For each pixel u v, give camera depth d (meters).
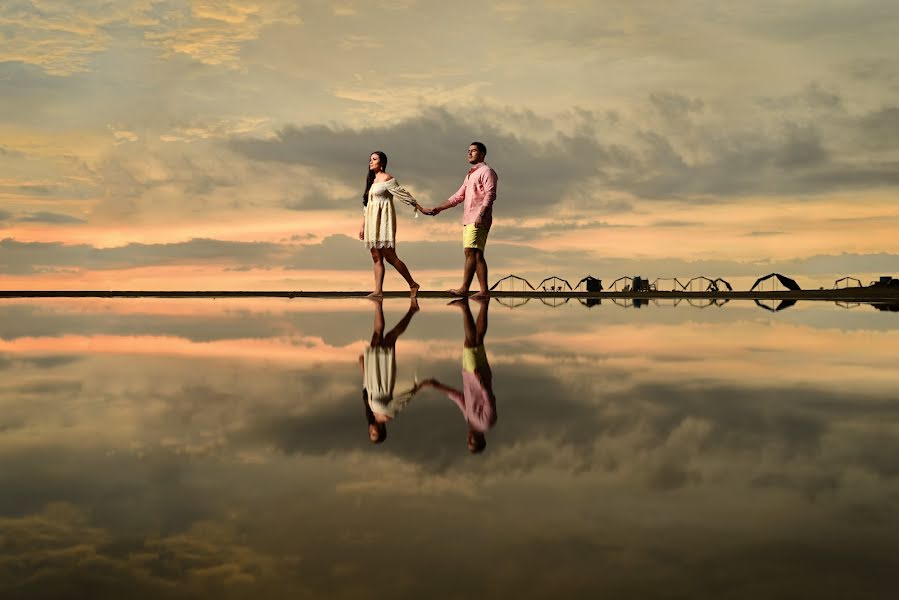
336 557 0.74
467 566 0.72
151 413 1.61
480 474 1.07
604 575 0.70
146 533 0.81
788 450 1.24
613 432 1.40
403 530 0.83
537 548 0.77
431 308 6.92
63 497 0.95
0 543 0.78
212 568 0.71
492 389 1.99
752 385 2.07
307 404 1.74
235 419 1.53
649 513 0.89
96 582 0.68
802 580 0.69
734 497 0.96
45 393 1.92
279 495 0.96
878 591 0.67
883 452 1.23
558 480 1.04
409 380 2.18
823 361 2.72
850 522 0.86
